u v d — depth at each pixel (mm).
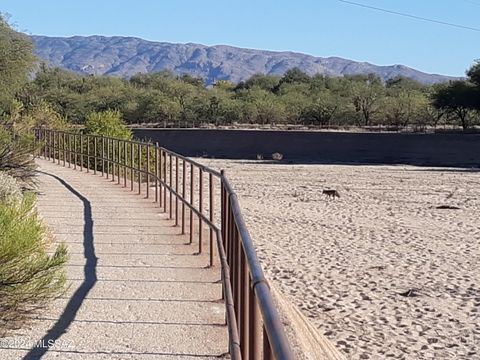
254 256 4305
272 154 70938
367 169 53844
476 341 11531
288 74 134000
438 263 17828
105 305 8938
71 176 25484
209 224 10438
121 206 18047
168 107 99375
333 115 98375
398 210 29109
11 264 7809
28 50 40594
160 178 18094
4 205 8461
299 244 20203
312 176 46438
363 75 128000
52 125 37531
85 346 7461
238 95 110000
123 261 11492
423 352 10961
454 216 27547
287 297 13719
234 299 6453
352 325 12250
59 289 8820
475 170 53812
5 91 39375
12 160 20109
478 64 84125
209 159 66500
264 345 3504
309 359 8461
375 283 15414
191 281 10203
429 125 93750
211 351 7332
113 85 108250
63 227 14727
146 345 7520
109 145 25250
